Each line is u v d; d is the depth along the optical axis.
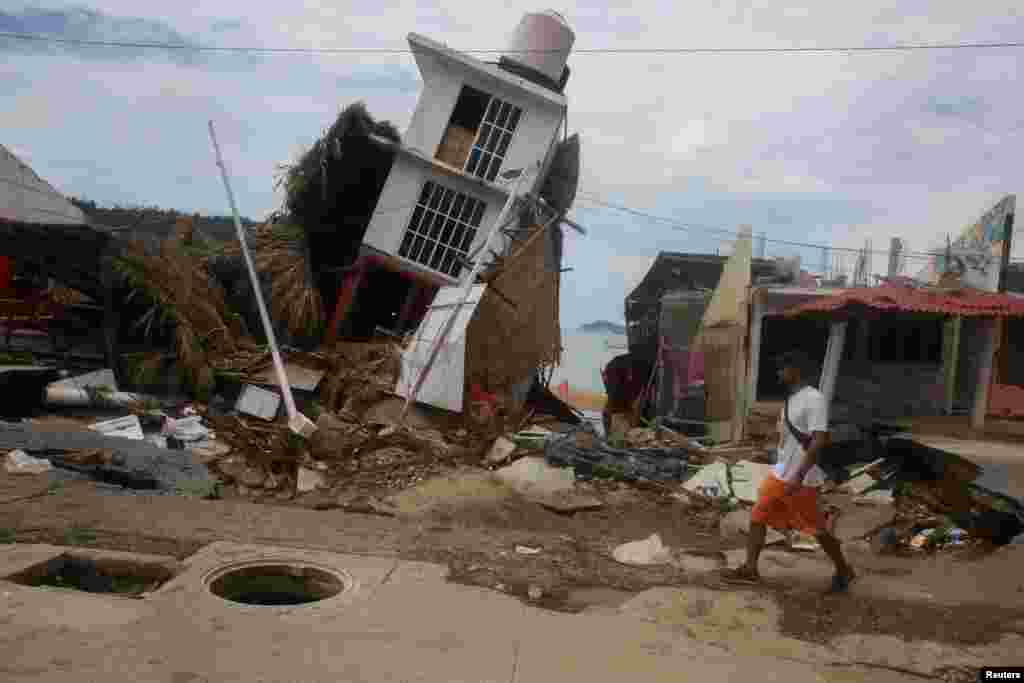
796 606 5.32
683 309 17.88
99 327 14.17
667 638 4.64
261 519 6.74
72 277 13.33
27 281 14.84
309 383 12.36
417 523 7.14
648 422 17.36
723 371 14.90
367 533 6.55
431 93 16.27
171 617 4.41
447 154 16.55
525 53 17.28
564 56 17.52
